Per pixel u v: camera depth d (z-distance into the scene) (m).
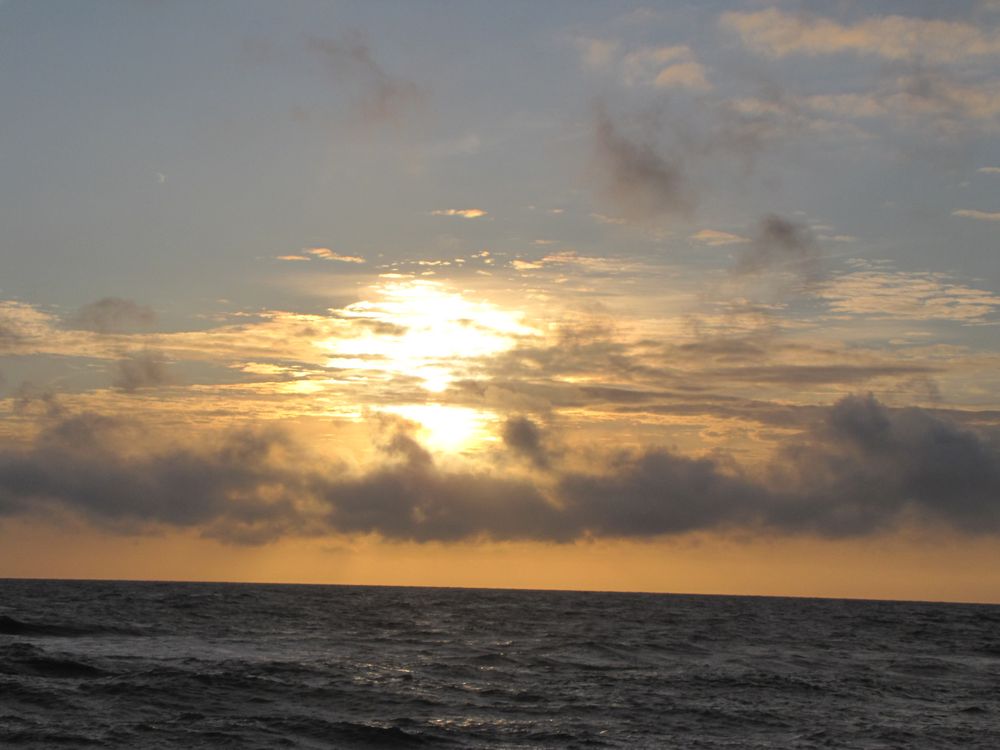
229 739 34.28
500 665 59.22
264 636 77.31
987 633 116.44
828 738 38.41
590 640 80.56
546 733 37.84
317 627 90.38
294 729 36.31
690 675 56.78
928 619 150.75
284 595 184.25
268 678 47.88
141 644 67.12
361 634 83.06
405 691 46.34
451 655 64.25
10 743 32.41
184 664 53.41
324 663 56.69
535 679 53.00
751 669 62.03
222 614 106.19
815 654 75.75
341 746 34.47
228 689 43.84
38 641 67.19
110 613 100.31
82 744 32.66
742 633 99.88
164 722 36.53
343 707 41.75
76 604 119.56
